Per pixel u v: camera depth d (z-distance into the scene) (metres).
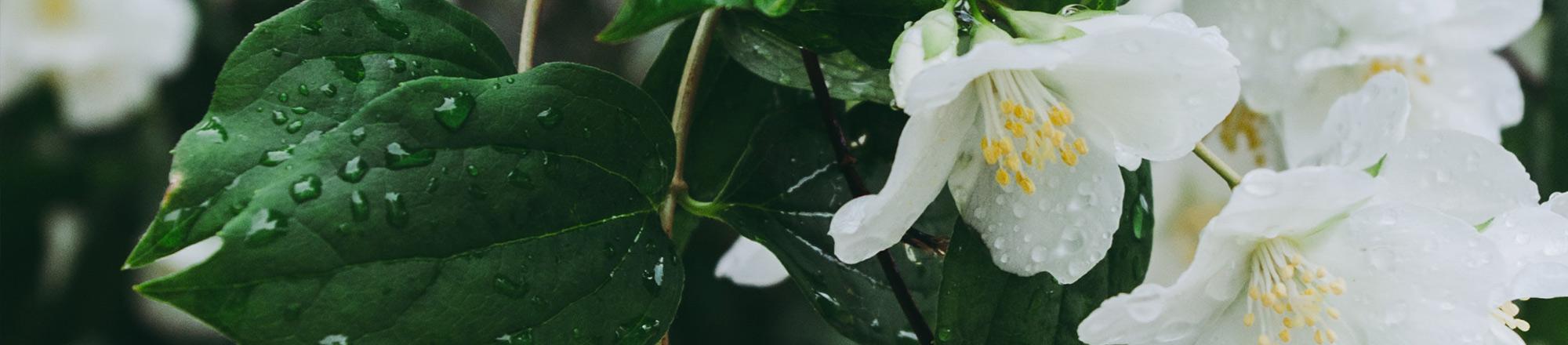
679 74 0.24
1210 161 0.21
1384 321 0.20
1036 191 0.20
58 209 0.40
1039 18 0.19
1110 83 0.19
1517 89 0.27
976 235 0.20
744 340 0.40
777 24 0.21
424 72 0.20
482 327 0.19
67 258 0.40
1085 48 0.18
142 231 0.40
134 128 0.40
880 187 0.23
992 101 0.20
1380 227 0.20
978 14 0.19
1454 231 0.19
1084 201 0.20
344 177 0.18
